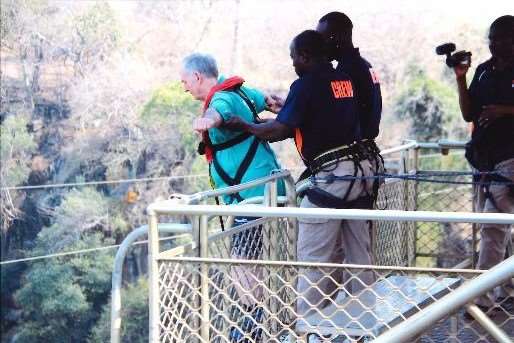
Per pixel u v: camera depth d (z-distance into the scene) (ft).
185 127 173.58
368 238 22.29
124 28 181.27
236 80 23.63
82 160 173.78
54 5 177.88
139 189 171.12
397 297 18.04
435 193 34.58
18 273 165.27
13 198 168.86
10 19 173.99
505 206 24.56
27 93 175.22
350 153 21.49
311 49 21.45
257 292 19.16
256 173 23.22
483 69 25.39
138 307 151.94
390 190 28.35
